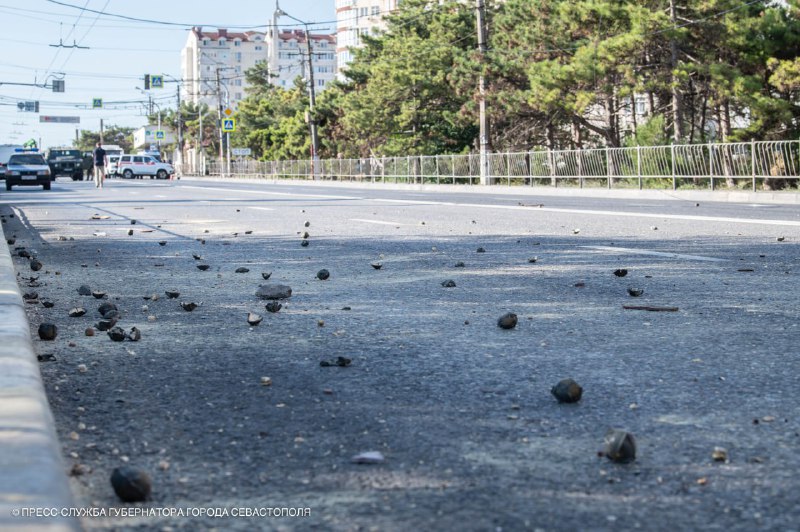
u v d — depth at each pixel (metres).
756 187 24.92
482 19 38.12
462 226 13.80
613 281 7.45
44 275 8.69
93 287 7.71
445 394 3.93
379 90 50.75
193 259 9.85
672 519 2.49
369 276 8.16
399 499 2.68
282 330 5.55
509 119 42.47
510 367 4.43
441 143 50.75
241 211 19.31
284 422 3.52
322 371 4.42
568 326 5.53
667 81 31.27
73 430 3.44
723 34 29.02
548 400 3.81
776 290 6.75
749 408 3.63
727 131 33.56
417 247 10.70
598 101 35.66
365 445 3.21
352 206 20.52
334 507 2.62
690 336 5.13
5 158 59.97
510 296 6.80
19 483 2.21
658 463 2.98
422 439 3.28
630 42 30.39
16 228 15.36
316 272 8.52
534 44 36.91
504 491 2.73
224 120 79.75
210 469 2.97
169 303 6.73
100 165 41.66
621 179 30.02
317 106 65.69
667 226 12.98
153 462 3.05
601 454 3.07
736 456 3.04
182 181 63.34
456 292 7.05
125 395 3.98
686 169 27.36
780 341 4.93
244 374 4.38
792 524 2.45
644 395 3.86
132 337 5.25
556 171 33.44
